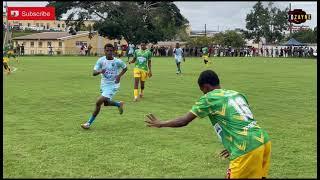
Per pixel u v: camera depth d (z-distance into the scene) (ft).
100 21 211.82
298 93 59.41
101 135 32.32
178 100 52.16
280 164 25.17
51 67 119.96
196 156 26.66
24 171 23.47
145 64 53.36
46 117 39.78
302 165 25.00
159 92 60.18
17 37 258.16
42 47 256.93
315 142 30.30
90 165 24.73
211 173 23.40
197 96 55.83
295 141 30.66
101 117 39.91
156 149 28.25
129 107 46.37
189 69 114.93
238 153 18.12
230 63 151.84
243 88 65.98
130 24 208.95
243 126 18.16
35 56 214.28
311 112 43.29
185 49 230.27
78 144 29.50
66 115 40.98
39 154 26.89
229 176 18.40
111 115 41.04
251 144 18.02
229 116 18.21
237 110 18.24
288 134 32.94
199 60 177.99
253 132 18.21
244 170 18.15
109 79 36.52
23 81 76.28
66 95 56.18
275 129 34.83
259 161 18.13
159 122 18.52
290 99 53.11
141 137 31.63
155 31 215.72
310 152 27.73
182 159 26.03
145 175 22.97
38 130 33.99
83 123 36.94
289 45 235.40
